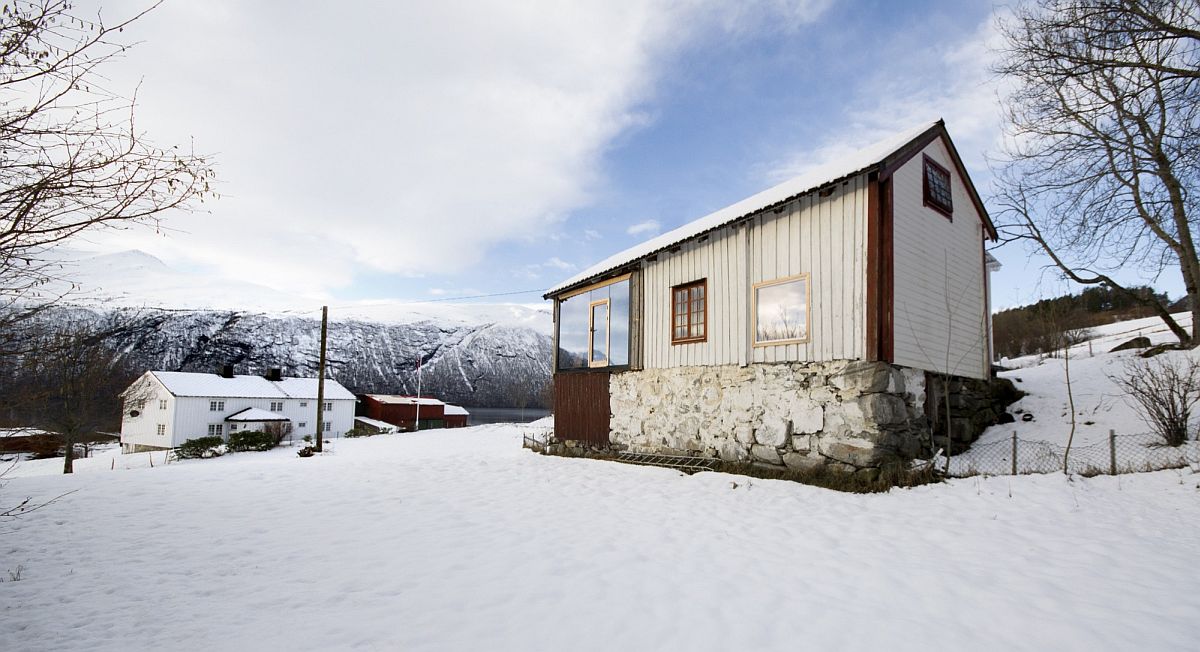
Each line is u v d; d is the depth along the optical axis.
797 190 8.62
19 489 8.39
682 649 3.21
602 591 4.14
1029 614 3.55
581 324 13.62
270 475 10.01
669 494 7.87
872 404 7.42
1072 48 10.31
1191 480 6.15
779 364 8.79
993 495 6.35
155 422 32.06
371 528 6.12
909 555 4.80
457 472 10.30
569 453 12.80
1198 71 8.61
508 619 3.64
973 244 10.34
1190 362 9.95
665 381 10.89
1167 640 3.15
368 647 3.24
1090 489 6.24
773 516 6.36
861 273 7.79
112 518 6.55
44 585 4.31
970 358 9.88
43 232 3.46
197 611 3.79
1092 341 19.62
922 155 9.01
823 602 3.86
